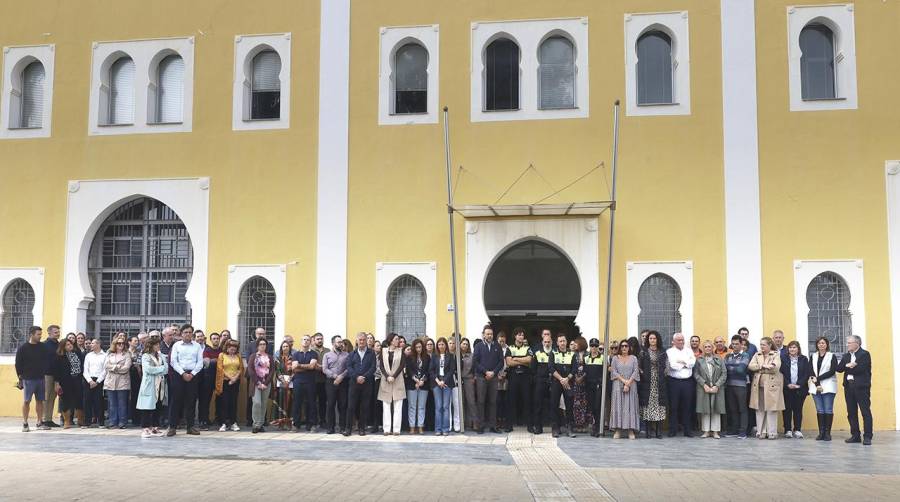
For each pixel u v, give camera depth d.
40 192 17.86
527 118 16.64
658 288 16.17
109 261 18.00
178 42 17.80
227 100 17.48
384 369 14.38
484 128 16.72
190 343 14.23
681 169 16.22
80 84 18.00
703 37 16.44
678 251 16.05
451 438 13.84
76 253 17.61
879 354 15.52
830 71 16.48
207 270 17.14
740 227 15.96
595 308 16.08
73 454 11.49
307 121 17.22
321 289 16.75
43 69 18.39
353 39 17.28
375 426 14.71
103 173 17.70
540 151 16.53
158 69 18.12
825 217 15.86
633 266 16.09
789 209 15.94
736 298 15.82
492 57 17.22
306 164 17.12
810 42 16.55
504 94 17.08
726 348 14.85
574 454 11.84
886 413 15.44
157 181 17.53
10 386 17.45
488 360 14.62
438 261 16.56
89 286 17.78
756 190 16.00
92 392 15.47
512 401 14.78
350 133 17.06
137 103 17.78
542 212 16.19
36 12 18.28
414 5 17.17
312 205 17.02
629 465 10.68
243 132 17.38
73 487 8.89
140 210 17.97
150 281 17.77
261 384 14.66
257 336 15.23
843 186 15.90
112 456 11.30
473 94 16.80
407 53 17.41
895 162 15.83
